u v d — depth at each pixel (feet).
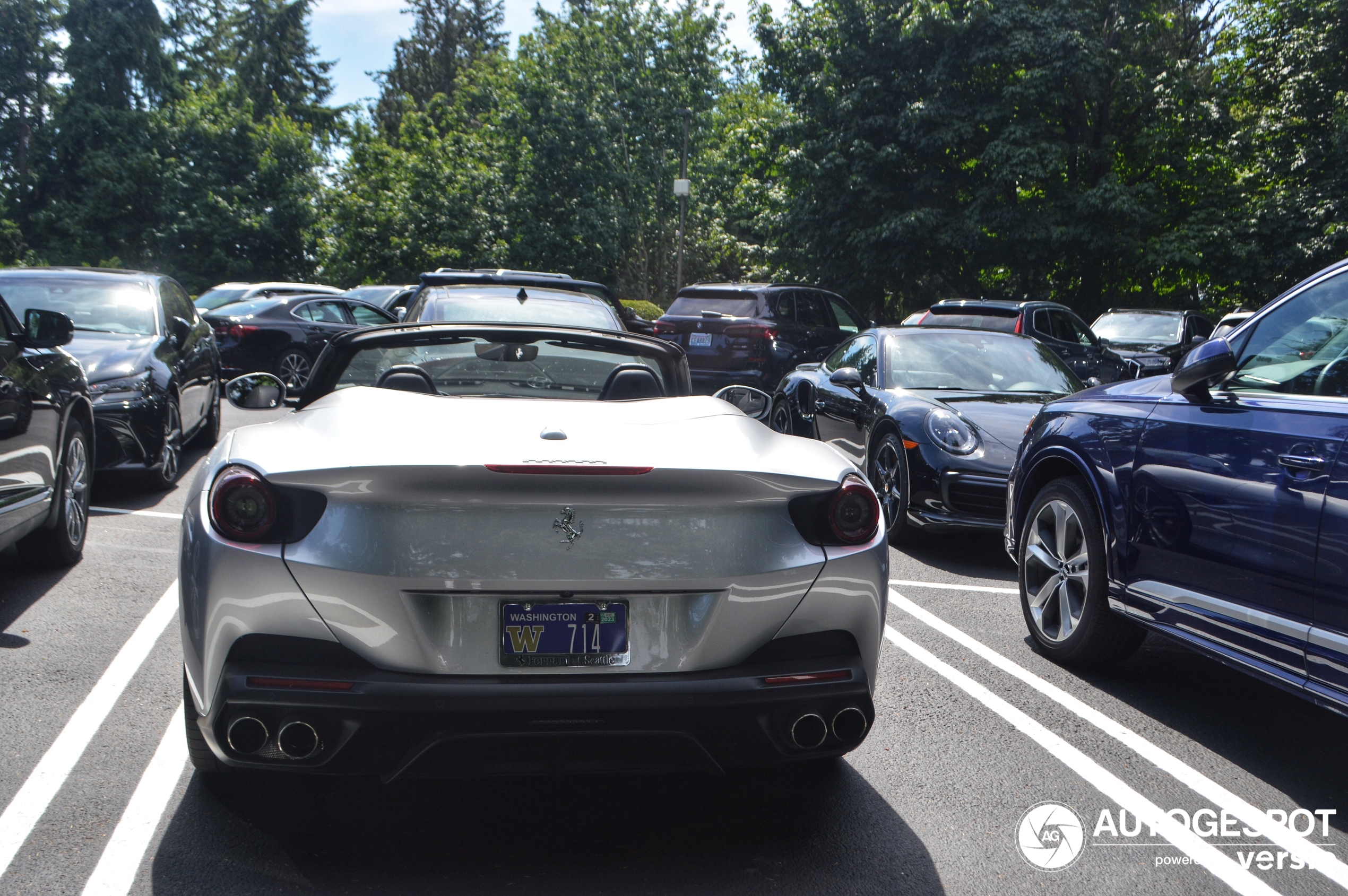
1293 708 13.71
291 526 8.51
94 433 19.97
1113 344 56.80
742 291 47.09
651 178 141.69
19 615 15.80
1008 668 14.92
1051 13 85.92
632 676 8.63
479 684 8.34
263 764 8.50
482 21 220.02
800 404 30.27
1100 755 11.91
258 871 8.75
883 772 11.23
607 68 140.26
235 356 51.65
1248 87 94.63
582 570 8.52
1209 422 12.44
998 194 86.84
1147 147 90.22
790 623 8.98
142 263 160.04
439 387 13.06
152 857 8.91
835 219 95.96
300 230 163.22
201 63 194.08
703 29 140.67
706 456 9.09
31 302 27.48
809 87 94.38
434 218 144.46
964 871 9.17
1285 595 11.07
